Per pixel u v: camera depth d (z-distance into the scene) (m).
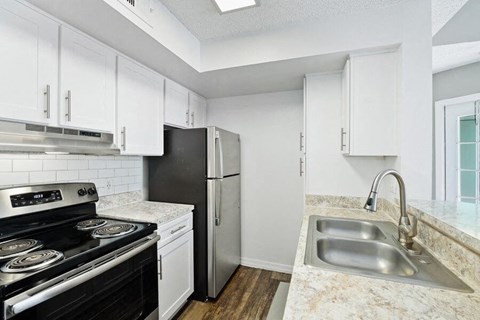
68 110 1.27
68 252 1.08
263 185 2.75
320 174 2.09
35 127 1.17
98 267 1.11
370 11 1.60
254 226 2.78
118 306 1.24
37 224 1.36
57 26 1.22
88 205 1.66
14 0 1.05
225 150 2.28
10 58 1.04
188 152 2.12
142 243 1.40
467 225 0.96
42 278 0.91
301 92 2.60
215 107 2.93
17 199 1.27
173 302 1.77
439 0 1.50
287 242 2.67
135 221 1.60
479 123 2.13
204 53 2.00
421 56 1.52
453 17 1.76
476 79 2.16
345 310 0.66
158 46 1.54
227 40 1.94
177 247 1.83
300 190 2.62
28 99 1.10
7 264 0.95
